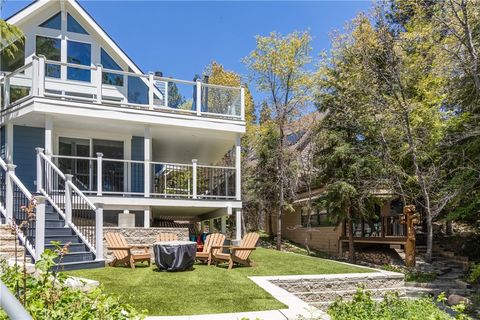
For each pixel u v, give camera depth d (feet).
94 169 47.37
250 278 27.76
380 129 57.62
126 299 20.84
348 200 62.95
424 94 57.41
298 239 91.20
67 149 46.85
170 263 29.63
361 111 60.18
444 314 19.11
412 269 51.62
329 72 66.08
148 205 42.24
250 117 93.81
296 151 77.71
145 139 44.27
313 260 38.22
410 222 53.78
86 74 51.90
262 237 93.20
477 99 45.52
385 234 61.00
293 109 78.33
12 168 29.60
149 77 44.24
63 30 51.24
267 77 79.00
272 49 78.13
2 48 45.44
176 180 51.60
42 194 34.88
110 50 53.21
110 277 26.27
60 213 33.50
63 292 13.55
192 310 19.35
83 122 43.32
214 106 47.91
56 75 50.08
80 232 32.40
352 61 62.34
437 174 51.85
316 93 69.36
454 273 50.57
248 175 87.15
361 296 21.01
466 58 45.50
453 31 45.55
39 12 50.11
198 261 36.40
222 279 27.02
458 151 48.55
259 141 82.79
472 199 47.73
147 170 43.19
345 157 62.75
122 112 42.47
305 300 28.40
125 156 49.21
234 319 17.72
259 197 83.30
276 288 24.48
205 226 80.48
